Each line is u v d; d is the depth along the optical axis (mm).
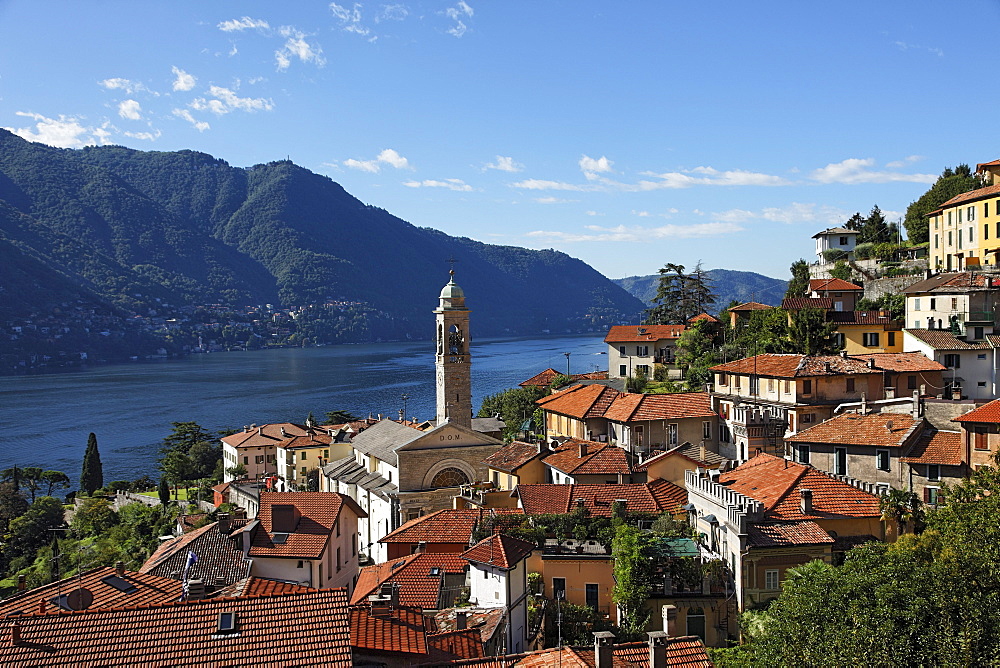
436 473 103125
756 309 142125
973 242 125938
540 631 56875
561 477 84250
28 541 141125
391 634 43812
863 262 155250
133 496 165625
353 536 77562
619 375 153500
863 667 37156
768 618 47594
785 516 57469
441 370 124500
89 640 36781
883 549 51781
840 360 92875
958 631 38031
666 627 50812
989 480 50500
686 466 82312
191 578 61469
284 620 38250
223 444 193750
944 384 91875
